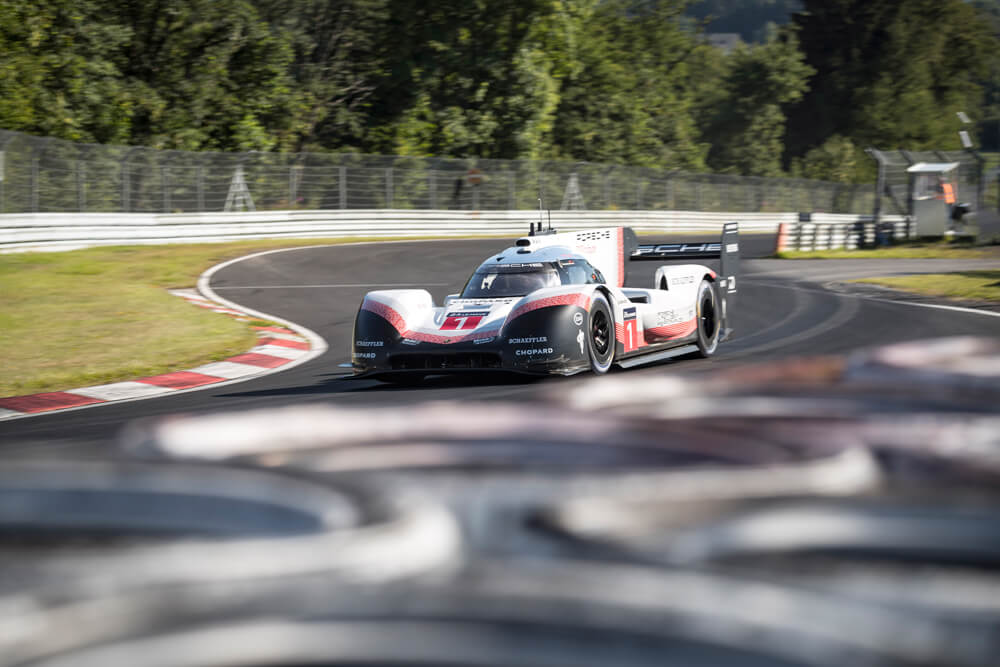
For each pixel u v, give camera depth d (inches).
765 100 3245.6
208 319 658.8
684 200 2176.4
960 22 3415.4
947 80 3545.8
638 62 2642.7
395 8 1846.7
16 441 292.8
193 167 1375.5
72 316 634.8
